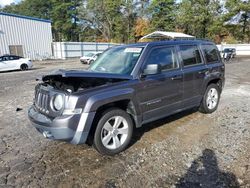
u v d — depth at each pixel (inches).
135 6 2007.9
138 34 1979.6
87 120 127.0
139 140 163.2
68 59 1295.5
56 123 124.6
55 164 134.0
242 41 1899.6
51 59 1275.8
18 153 148.3
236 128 182.5
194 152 143.9
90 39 2332.7
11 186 113.5
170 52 175.6
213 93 220.8
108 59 177.5
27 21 1155.9
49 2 2468.0
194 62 196.9
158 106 164.9
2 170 128.3
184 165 129.1
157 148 150.6
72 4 2303.2
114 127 143.0
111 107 144.0
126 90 142.6
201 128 183.8
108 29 2178.9
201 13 1727.4
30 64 752.3
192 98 194.5
